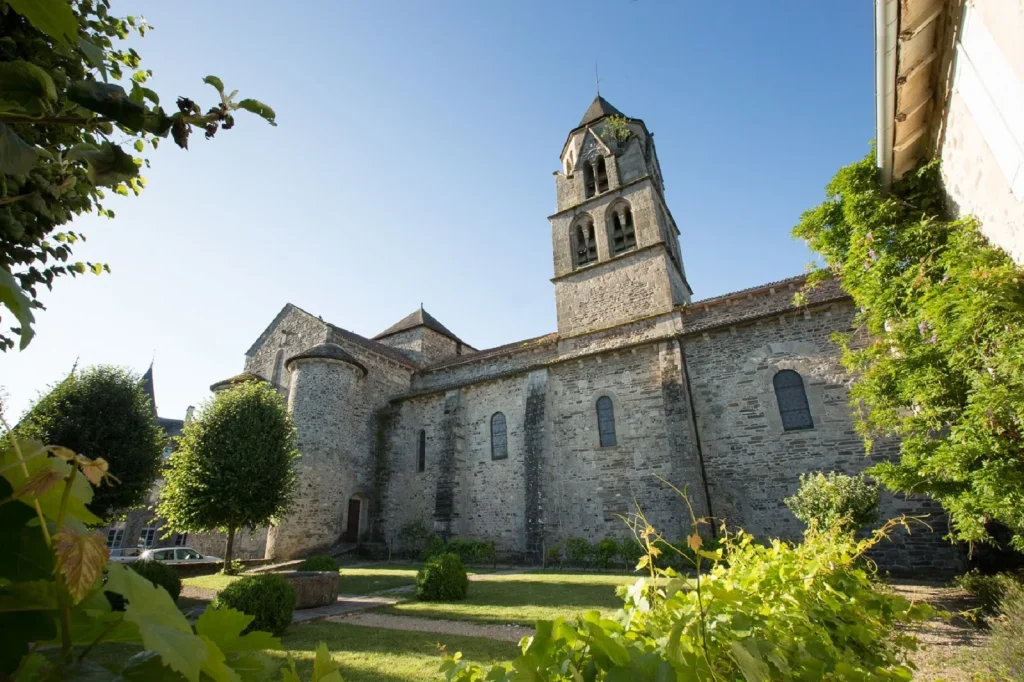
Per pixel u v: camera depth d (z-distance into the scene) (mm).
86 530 835
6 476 749
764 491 14656
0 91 1069
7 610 689
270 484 16203
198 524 15617
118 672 771
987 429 5754
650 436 16875
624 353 18328
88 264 5371
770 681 1759
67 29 1102
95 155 1181
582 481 17656
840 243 9469
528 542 17109
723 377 16328
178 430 35844
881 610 2879
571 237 23062
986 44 5000
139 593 699
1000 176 5438
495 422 20562
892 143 7445
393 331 30109
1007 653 4988
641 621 1910
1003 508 5848
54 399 14211
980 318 5648
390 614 9570
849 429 14039
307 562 15305
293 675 975
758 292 16891
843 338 9109
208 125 1306
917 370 6871
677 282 21469
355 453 22219
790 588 2586
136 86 1248
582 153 24406
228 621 918
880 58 6074
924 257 7422
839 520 3490
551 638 1672
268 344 26719
